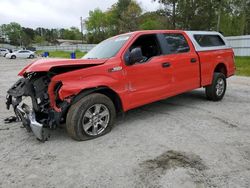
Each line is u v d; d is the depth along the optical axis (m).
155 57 5.07
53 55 45.75
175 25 27.72
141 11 52.44
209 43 6.52
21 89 4.45
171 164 3.38
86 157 3.66
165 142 4.09
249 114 5.50
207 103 6.50
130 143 4.09
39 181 3.10
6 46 105.44
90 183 3.02
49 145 4.09
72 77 3.96
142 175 3.14
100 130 4.40
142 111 5.86
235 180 2.98
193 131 4.54
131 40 4.82
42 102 4.16
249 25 37.00
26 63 27.38
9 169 3.38
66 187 2.96
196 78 5.95
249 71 13.43
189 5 26.33
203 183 2.94
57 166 3.43
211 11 27.02
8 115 5.88
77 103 4.06
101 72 4.24
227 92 7.94
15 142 4.25
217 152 3.69
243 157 3.53
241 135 4.32
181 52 5.63
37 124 3.95
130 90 4.64
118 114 5.35
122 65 4.52
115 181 3.04
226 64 6.88
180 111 5.80
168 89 5.32
